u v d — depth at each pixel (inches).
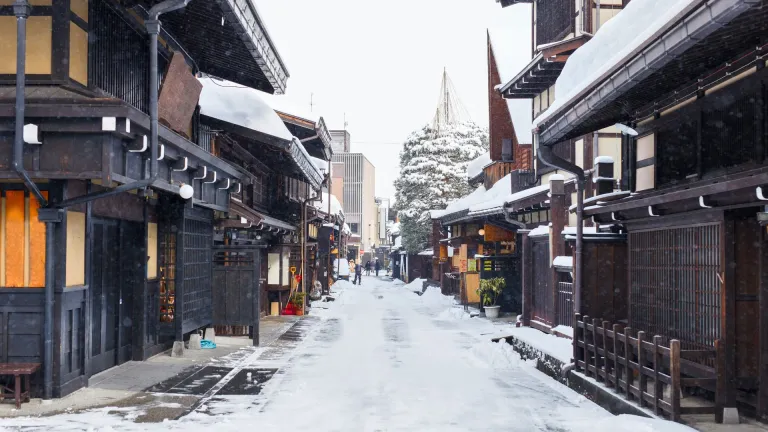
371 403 382.6
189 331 559.8
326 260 1632.6
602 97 336.2
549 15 853.8
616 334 364.8
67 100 330.3
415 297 1552.7
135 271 500.4
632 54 286.5
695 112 367.6
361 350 618.8
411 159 1934.1
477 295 1097.4
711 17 227.9
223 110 645.9
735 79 328.8
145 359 506.3
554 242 650.2
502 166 1181.7
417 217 1909.4
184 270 545.0
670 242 367.2
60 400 354.3
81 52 372.2
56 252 355.3
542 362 509.0
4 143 337.1
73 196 362.9
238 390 410.9
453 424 334.0
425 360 559.5
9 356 354.9
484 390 429.1
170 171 463.8
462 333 772.0
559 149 779.4
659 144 411.8
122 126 335.9
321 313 1051.9
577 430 318.0
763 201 268.1
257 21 469.4
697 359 334.3
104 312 451.5
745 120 323.6
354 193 3730.3
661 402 309.9
